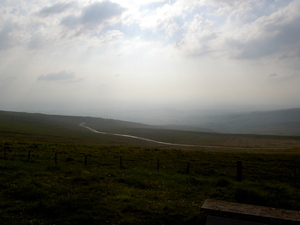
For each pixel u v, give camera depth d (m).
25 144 46.00
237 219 7.41
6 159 28.66
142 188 16.05
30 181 15.88
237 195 13.20
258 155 42.56
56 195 13.06
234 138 192.25
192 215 10.00
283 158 38.84
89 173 20.28
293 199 13.90
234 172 25.91
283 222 6.94
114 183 16.83
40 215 10.14
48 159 30.36
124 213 10.49
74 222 9.45
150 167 27.62
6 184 14.88
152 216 10.18
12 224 9.14
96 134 182.75
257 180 22.03
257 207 8.01
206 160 34.81
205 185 17.34
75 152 38.28
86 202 11.73
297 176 24.56
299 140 174.00
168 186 16.67
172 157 36.84
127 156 36.09
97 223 9.42
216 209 7.80
